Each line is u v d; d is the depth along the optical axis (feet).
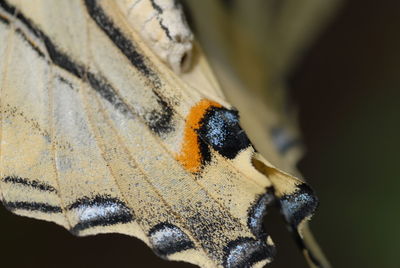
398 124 0.53
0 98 0.32
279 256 0.49
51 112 0.32
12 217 0.47
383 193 0.50
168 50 0.32
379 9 0.55
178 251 0.32
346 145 0.53
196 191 0.32
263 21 0.39
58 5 0.32
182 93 0.32
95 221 0.32
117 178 0.32
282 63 0.39
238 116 0.31
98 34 0.32
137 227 0.32
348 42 0.55
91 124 0.32
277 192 0.31
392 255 0.48
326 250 0.49
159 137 0.32
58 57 0.32
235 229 0.31
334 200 0.51
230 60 0.38
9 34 0.32
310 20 0.40
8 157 0.32
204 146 0.31
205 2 0.38
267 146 0.34
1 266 0.47
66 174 0.32
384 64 0.54
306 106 0.54
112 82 0.32
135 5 0.31
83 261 0.49
